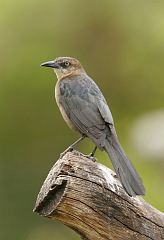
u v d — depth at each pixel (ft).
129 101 60.23
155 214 26.50
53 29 59.11
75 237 51.98
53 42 59.16
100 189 25.45
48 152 59.77
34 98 59.11
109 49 60.34
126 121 57.93
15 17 58.59
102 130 29.71
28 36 58.90
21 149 60.03
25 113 59.62
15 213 52.70
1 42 58.70
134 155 48.67
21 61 58.59
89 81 32.81
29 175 57.06
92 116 30.45
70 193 25.07
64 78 33.65
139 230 25.93
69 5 58.95
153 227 26.25
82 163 25.68
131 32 60.08
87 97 31.40
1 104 59.06
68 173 25.40
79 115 30.99
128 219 25.80
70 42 59.62
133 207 25.98
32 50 58.70
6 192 53.93
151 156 47.85
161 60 59.98
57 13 59.06
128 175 26.53
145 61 60.29
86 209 25.26
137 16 60.08
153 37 59.77
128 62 60.54
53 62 34.86
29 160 59.41
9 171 57.36
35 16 58.80
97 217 25.44
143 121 52.21
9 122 59.77
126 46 60.29
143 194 25.73
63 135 59.88
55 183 25.22
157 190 45.62
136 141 49.73
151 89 60.44
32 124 60.23
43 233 52.11
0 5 58.49
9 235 51.96
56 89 33.22
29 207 53.26
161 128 49.55
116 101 60.54
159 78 60.34
